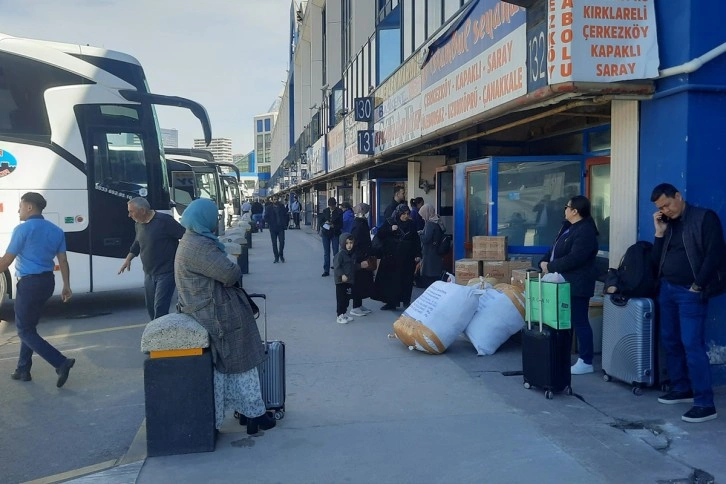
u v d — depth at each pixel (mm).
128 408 6062
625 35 5754
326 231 15047
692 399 5523
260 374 5238
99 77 10602
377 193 20750
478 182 10836
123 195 10766
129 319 10445
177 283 4809
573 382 6203
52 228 6676
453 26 8812
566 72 5707
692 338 5133
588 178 9219
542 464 4406
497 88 7270
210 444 4719
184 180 19438
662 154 5898
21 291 6492
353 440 4906
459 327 7316
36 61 10203
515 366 6859
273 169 94438
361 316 9859
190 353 4691
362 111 15758
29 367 6980
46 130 10227
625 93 5895
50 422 5715
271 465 4492
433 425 5176
